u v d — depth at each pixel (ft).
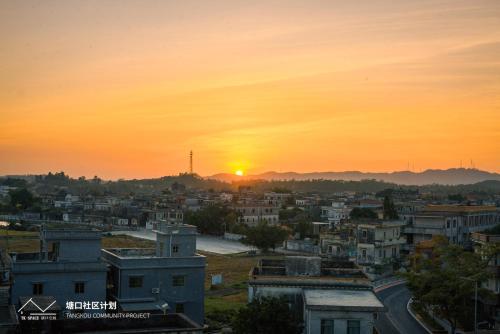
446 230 409.90
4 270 178.81
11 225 574.97
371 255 365.20
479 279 199.31
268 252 482.28
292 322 154.71
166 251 215.51
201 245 541.75
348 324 148.46
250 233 482.69
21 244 424.46
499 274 219.20
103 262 196.95
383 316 240.94
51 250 202.49
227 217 644.69
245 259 440.04
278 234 479.82
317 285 169.48
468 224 434.71
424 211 453.58
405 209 574.15
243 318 157.89
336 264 192.65
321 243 415.23
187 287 207.82
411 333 214.07
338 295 163.02
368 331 148.05
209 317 234.17
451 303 199.11
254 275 172.65
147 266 202.90
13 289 184.14
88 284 193.16
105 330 137.08
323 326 148.66
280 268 182.70
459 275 206.39
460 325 216.33
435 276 207.21
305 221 584.81
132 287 200.95
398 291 298.97
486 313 221.87
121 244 495.41
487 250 236.63
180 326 139.74
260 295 169.99
